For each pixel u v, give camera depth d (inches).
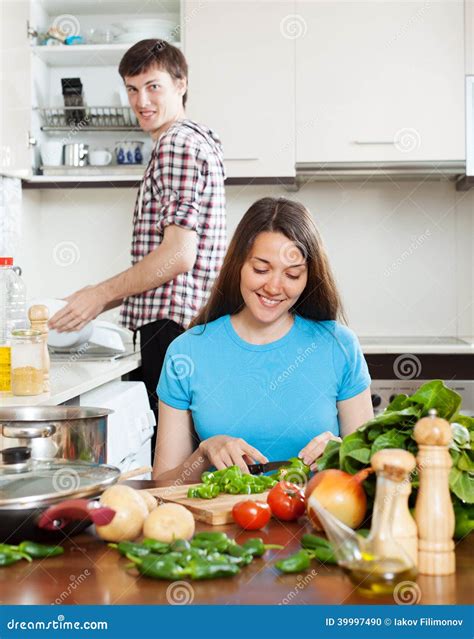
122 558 37.9
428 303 142.9
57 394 78.7
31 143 123.3
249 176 130.3
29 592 33.6
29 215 139.6
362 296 143.6
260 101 129.6
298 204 65.4
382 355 122.4
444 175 135.3
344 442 40.9
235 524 43.8
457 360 121.9
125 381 107.3
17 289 97.8
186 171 100.4
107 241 144.5
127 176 134.0
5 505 37.7
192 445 69.3
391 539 34.1
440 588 33.7
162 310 103.5
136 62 106.5
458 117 128.6
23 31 119.6
